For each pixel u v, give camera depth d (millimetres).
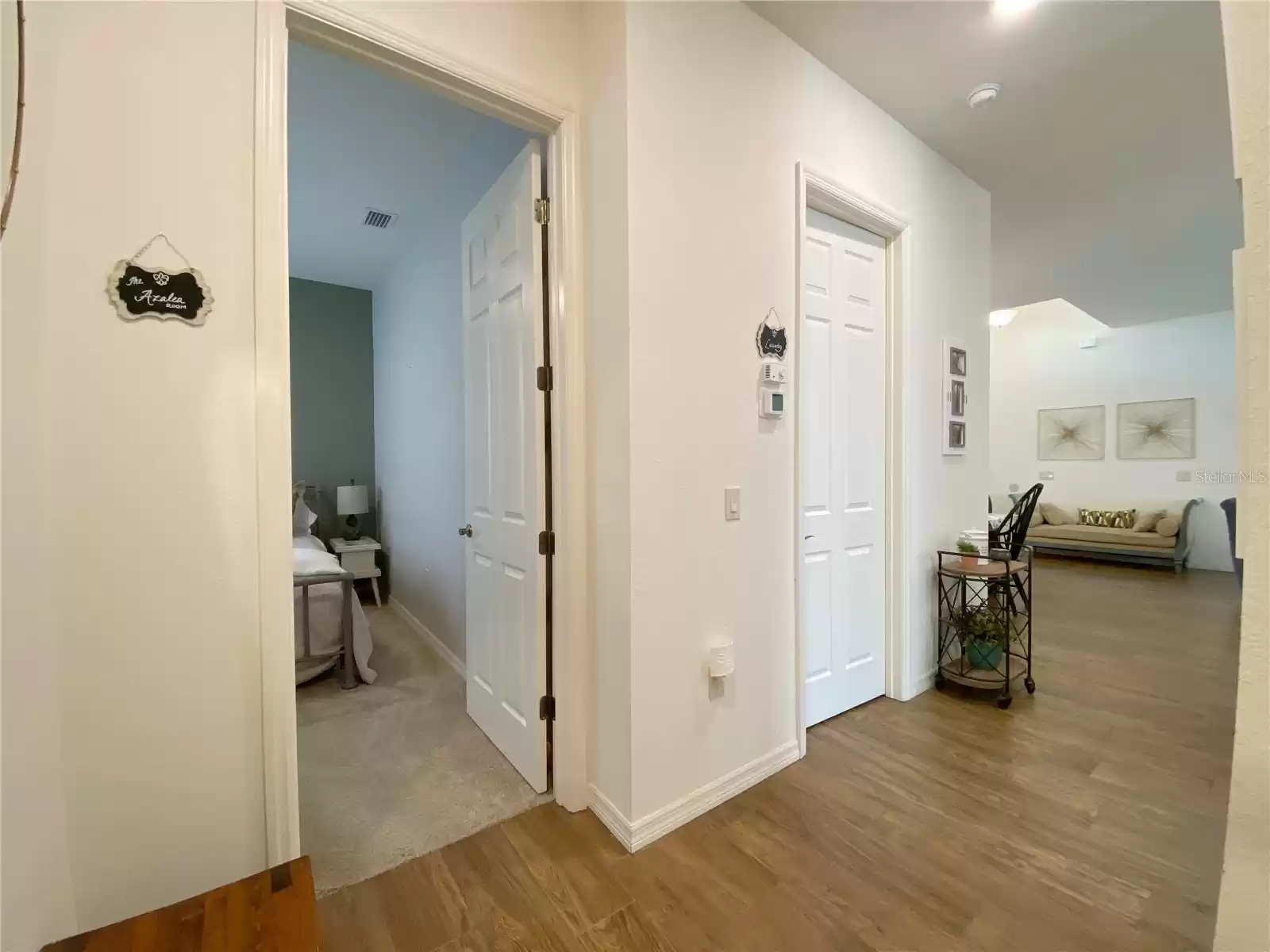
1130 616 4234
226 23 1310
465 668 3158
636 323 1699
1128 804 1896
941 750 2256
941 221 2945
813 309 2432
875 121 2514
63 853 1135
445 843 1741
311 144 2805
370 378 5320
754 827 1794
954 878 1566
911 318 2771
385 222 3701
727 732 1957
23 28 958
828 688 2535
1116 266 4711
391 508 4852
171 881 1269
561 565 1920
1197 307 5938
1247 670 383
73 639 1161
